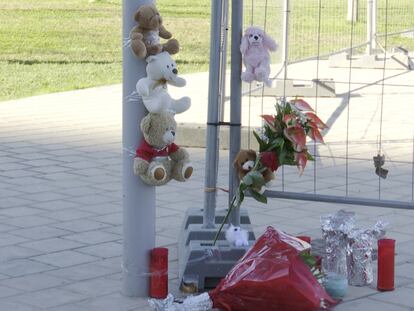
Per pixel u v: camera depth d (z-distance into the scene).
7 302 6.63
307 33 24.08
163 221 9.02
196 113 15.12
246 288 6.24
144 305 6.61
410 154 12.20
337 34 24.39
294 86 16.42
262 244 6.41
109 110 15.96
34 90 18.64
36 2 32.66
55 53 23.81
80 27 27.89
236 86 7.05
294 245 6.35
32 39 25.67
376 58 20.59
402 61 20.42
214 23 7.11
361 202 7.30
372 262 7.45
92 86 19.16
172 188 10.41
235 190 7.11
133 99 6.49
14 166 11.45
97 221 8.94
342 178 10.91
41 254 7.83
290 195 7.30
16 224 8.77
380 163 7.46
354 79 18.95
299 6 25.17
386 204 7.30
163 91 6.50
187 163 6.71
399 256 7.92
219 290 6.34
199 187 10.47
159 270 6.67
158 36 6.48
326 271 7.05
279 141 6.69
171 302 6.34
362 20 26.80
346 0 26.66
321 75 19.27
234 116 7.06
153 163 6.50
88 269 7.44
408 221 9.11
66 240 8.26
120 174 11.09
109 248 8.04
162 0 33.94
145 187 6.64
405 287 7.11
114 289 6.95
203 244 6.98
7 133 13.69
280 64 16.69
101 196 9.97
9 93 18.22
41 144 12.87
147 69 6.41
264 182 6.75
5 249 7.95
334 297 6.76
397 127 14.04
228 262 6.83
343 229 7.10
